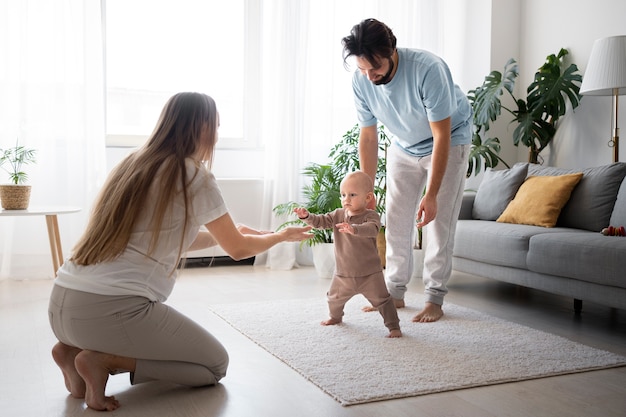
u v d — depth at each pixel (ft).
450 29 18.17
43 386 7.18
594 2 15.20
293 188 16.47
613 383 7.43
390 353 8.39
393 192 10.99
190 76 16.71
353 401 6.68
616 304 9.55
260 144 17.47
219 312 10.77
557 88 15.42
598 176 12.17
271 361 8.13
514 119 17.37
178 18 16.48
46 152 14.47
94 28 14.70
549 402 6.78
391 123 10.36
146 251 6.42
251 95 17.28
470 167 16.61
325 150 17.07
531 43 17.06
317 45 16.88
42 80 14.39
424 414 6.41
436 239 10.43
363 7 17.26
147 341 6.46
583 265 9.92
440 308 10.46
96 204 6.59
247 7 17.01
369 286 9.27
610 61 13.17
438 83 9.30
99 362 6.43
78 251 6.46
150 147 6.71
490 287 13.75
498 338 9.20
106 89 15.97
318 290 13.16
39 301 11.83
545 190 12.60
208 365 7.03
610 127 14.93
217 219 6.74
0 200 12.73
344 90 17.39
